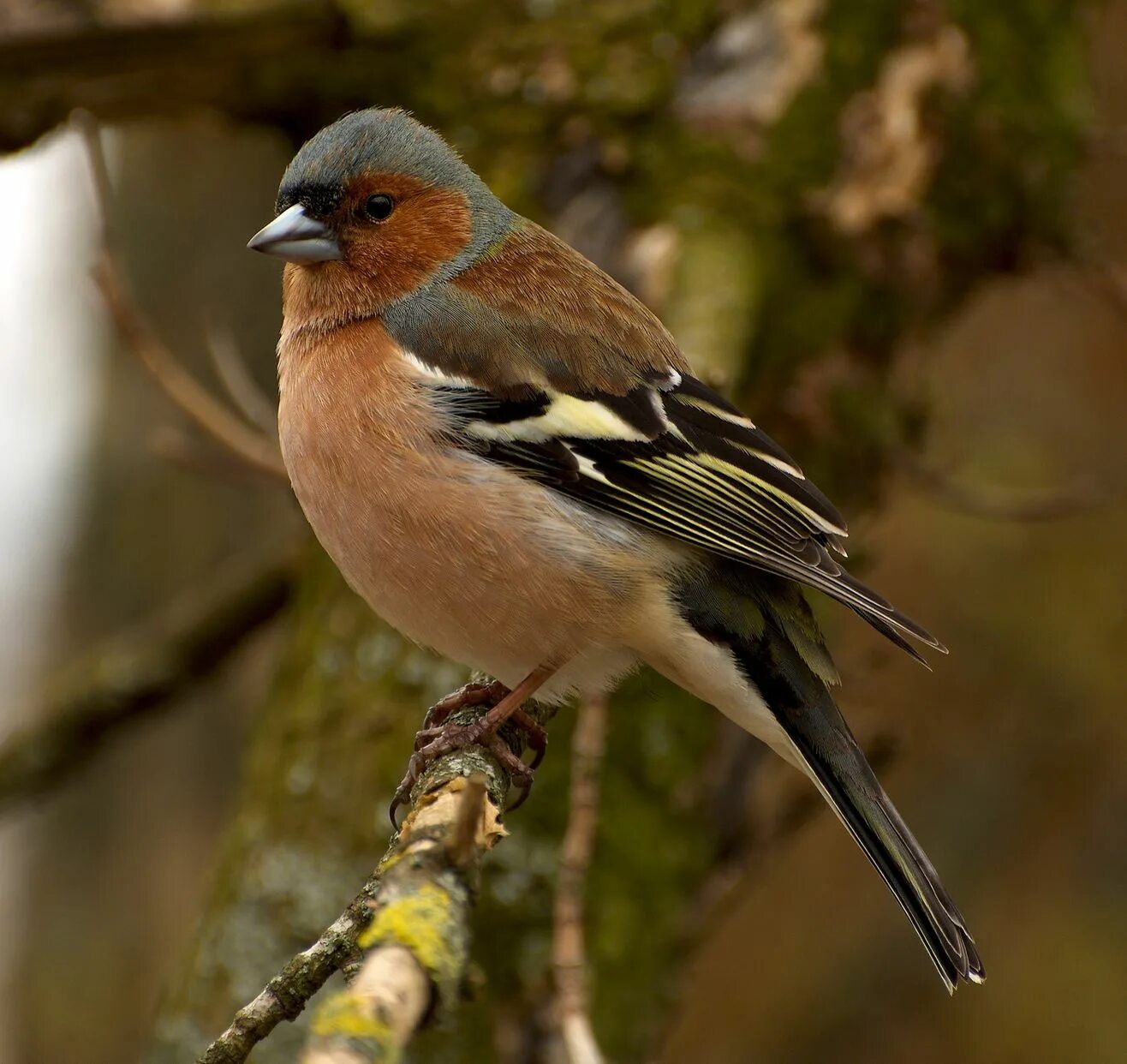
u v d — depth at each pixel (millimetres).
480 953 9258
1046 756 15484
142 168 14289
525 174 10898
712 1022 15188
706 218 10594
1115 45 15273
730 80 11117
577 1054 6781
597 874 9484
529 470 7359
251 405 10703
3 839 14305
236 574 11516
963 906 15312
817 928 15586
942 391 15383
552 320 7809
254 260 14172
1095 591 15445
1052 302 15414
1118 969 15070
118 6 10383
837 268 10977
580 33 11109
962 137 11469
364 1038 4262
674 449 7566
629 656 7578
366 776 9570
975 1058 14898
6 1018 13844
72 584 14352
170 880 14078
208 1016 9383
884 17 11453
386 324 7770
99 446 14398
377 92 11133
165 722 14352
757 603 7527
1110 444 15344
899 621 7027
